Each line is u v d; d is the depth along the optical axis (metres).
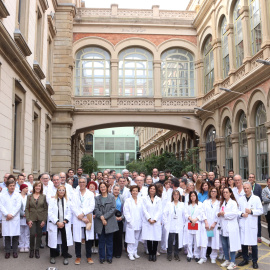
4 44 10.12
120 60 22.61
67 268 7.39
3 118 10.53
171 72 22.84
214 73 19.78
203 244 7.91
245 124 16.36
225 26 18.61
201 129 22.12
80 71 22.39
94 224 7.93
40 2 16.20
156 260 8.11
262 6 13.88
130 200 8.30
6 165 10.87
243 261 7.63
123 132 67.38
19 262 7.78
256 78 14.21
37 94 15.62
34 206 8.20
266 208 9.60
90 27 22.39
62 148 20.55
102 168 65.75
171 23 22.73
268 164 13.91
